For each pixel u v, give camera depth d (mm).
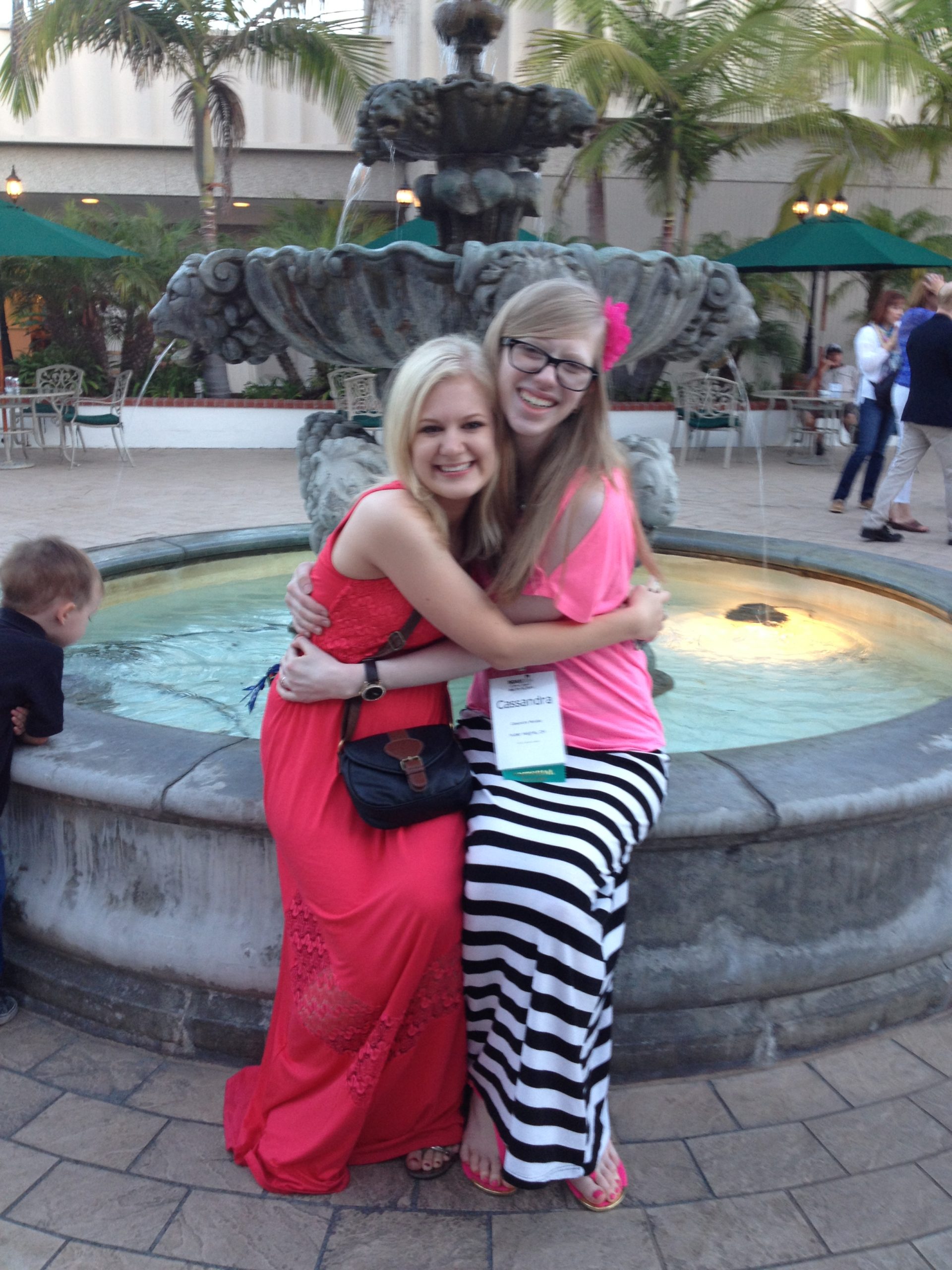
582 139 4078
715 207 16531
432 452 1849
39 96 15352
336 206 14891
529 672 2023
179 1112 2158
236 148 14141
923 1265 1811
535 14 14836
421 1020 1922
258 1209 1913
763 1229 1885
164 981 2354
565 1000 1811
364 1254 1823
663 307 3541
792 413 13219
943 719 2658
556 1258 1822
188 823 2246
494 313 3225
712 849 2207
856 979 2395
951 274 14766
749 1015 2311
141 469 11141
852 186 15422
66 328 14758
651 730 2102
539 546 1917
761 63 12414
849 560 4918
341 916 1864
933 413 6848
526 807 1926
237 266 3592
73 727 2562
